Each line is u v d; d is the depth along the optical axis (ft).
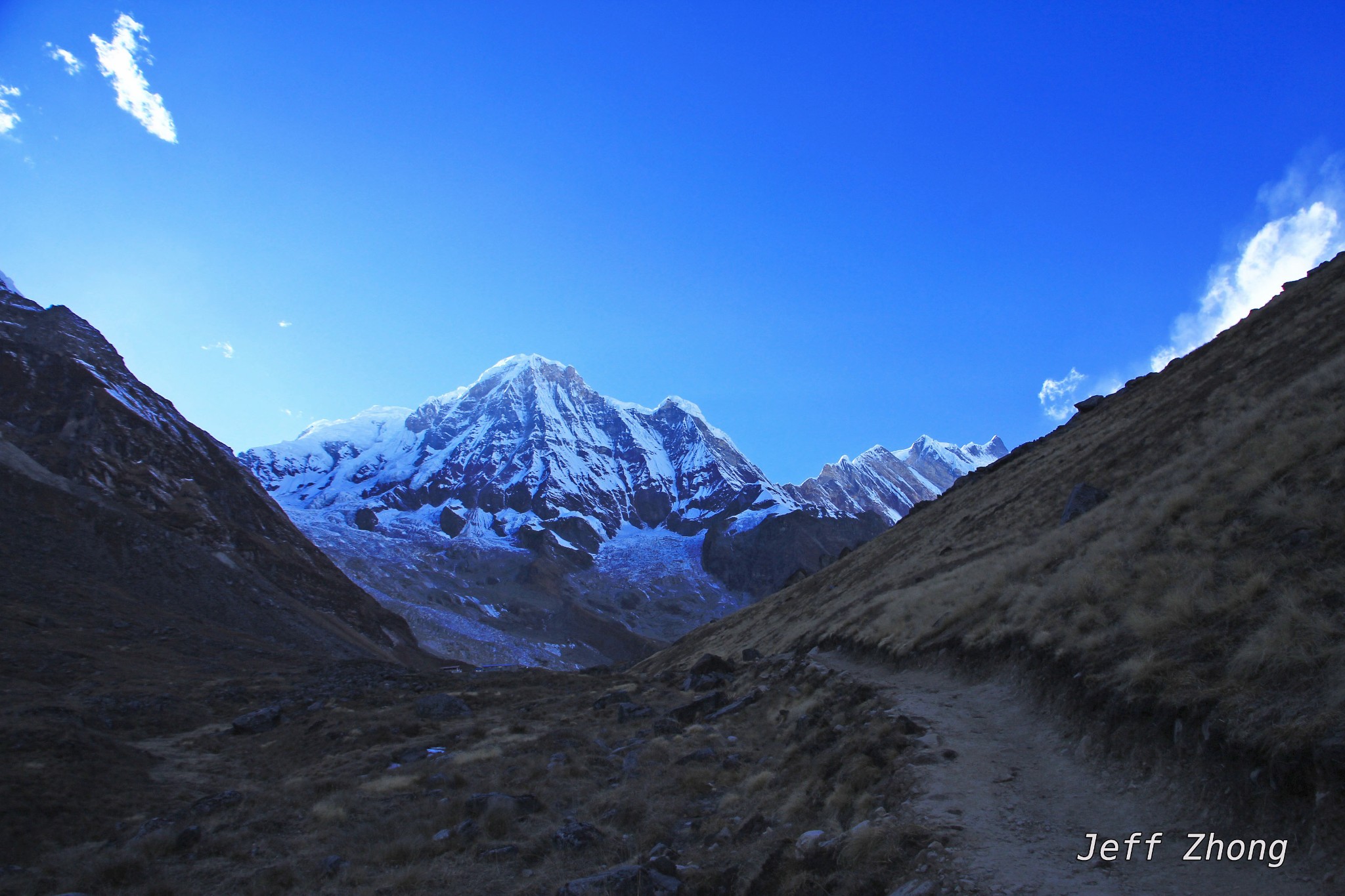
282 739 118.32
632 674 163.22
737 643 215.51
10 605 237.04
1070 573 58.59
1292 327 115.75
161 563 358.64
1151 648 38.32
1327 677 27.30
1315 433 49.44
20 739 84.64
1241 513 47.62
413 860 49.26
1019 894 24.59
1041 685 47.57
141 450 476.13
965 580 88.02
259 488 582.76
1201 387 127.85
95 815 72.54
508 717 113.80
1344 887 20.70
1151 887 24.22
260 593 396.16
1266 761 26.20
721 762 60.95
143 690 168.45
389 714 125.29
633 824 50.55
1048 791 34.32
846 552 284.82
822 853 32.58
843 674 78.48
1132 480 107.96
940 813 32.78
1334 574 33.09
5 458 376.89
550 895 39.75
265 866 51.80
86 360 524.52
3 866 57.93
